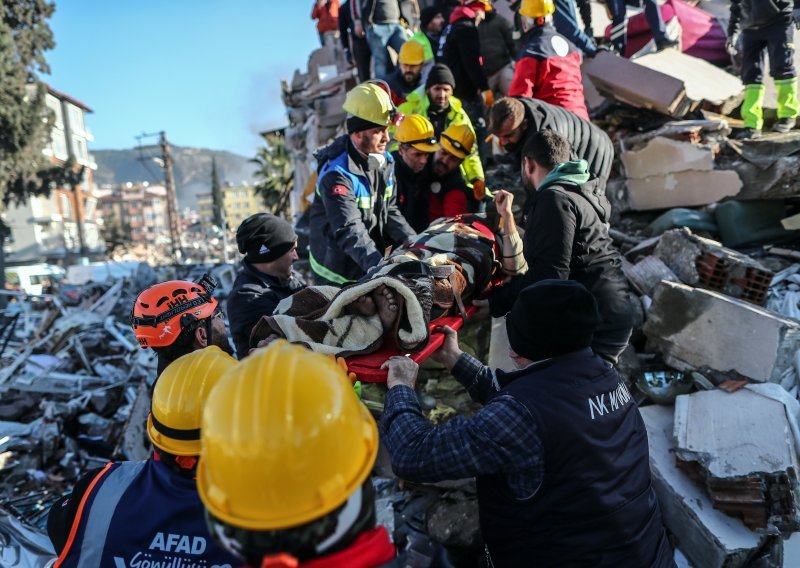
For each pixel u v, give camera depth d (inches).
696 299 115.8
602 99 199.6
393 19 236.5
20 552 114.4
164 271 849.5
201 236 4274.1
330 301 86.2
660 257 141.1
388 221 127.3
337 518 36.0
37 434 210.4
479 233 104.7
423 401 111.3
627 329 96.1
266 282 105.7
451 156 135.9
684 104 177.2
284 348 39.6
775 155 150.6
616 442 62.8
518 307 65.0
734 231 155.2
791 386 103.5
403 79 196.1
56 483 193.5
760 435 93.4
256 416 35.2
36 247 2148.1
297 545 35.2
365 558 37.4
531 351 64.0
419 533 100.8
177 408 55.2
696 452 96.5
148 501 56.1
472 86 191.3
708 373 113.3
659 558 65.5
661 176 167.9
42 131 1118.4
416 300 77.0
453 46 186.5
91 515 56.5
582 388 62.6
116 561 54.8
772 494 89.5
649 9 218.8
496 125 119.8
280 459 34.5
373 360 75.6
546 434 59.2
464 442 60.1
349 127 113.2
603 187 133.2
